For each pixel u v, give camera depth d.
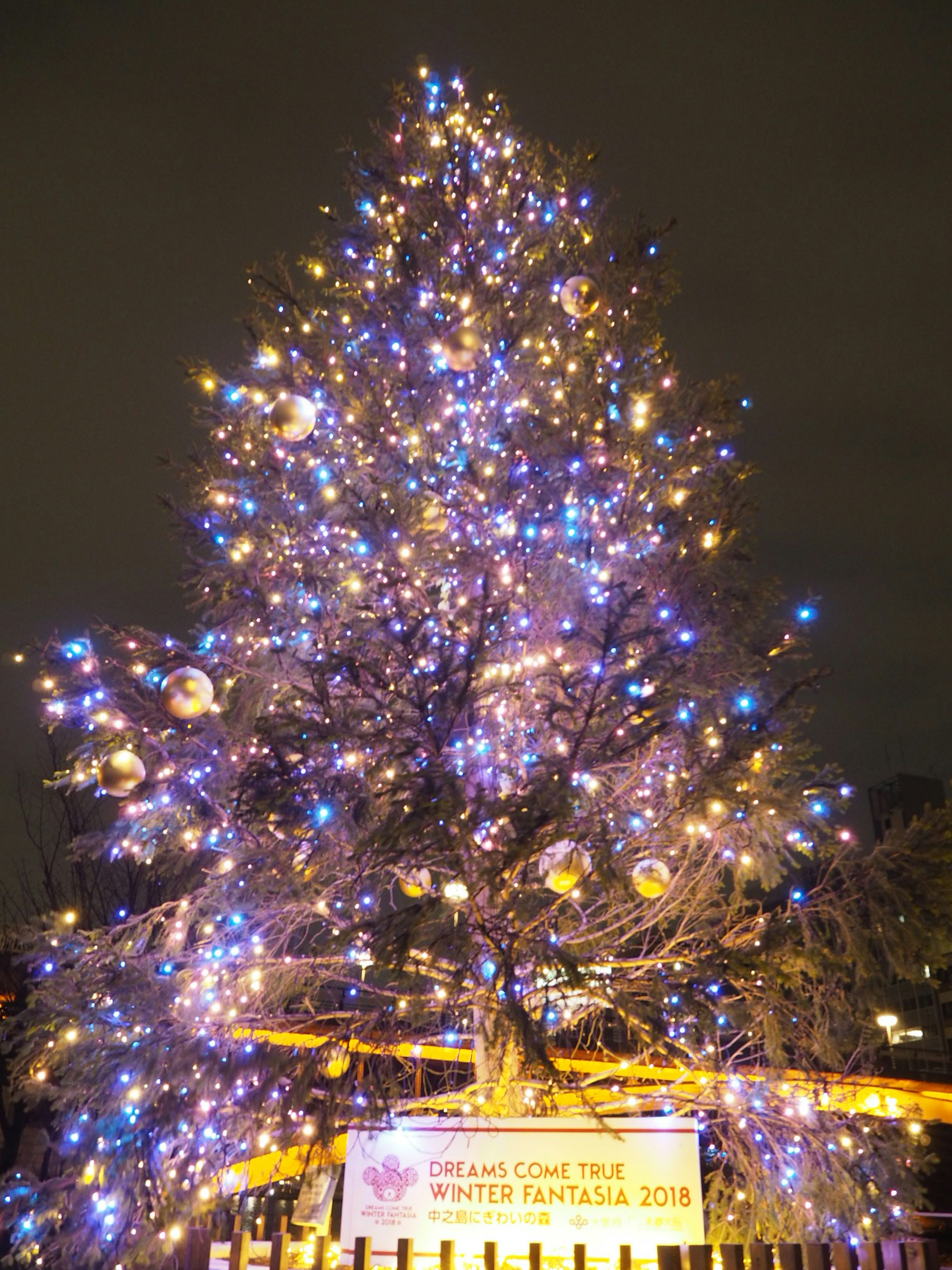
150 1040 7.09
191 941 9.17
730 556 8.65
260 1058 7.25
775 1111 7.98
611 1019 9.02
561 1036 9.12
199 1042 7.23
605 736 7.54
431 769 6.62
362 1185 7.08
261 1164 8.90
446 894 6.77
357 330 10.50
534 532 8.68
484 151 11.22
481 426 9.99
